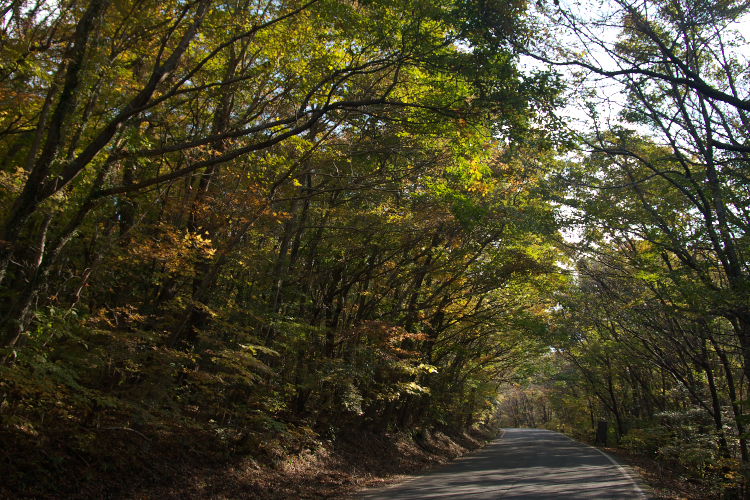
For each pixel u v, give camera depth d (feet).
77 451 27.09
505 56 31.17
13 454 24.06
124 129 30.04
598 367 115.44
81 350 29.40
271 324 41.83
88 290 37.04
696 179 42.14
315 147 41.65
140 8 31.83
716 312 39.17
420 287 67.21
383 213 50.37
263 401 41.78
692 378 72.13
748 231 37.96
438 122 34.04
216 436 38.27
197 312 40.40
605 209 50.80
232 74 41.32
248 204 39.06
